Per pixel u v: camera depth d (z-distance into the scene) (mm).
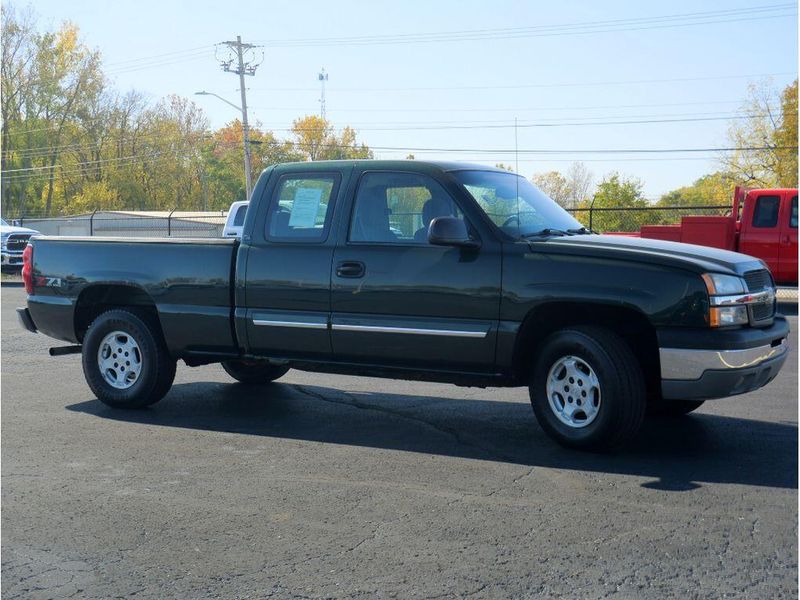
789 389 8648
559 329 6434
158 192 79750
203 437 6906
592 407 6191
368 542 4555
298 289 7105
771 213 17750
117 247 7957
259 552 4441
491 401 8297
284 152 86250
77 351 8484
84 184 73938
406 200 6859
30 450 6523
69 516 5027
